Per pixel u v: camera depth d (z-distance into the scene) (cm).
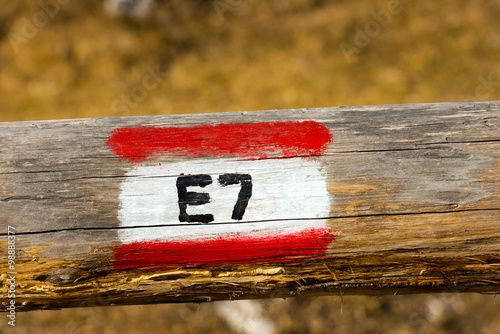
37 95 509
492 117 130
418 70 512
